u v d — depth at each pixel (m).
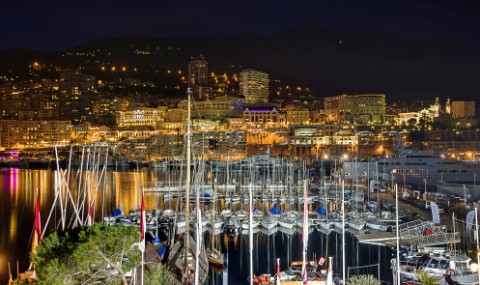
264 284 62.75
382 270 71.69
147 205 145.38
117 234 32.56
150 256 71.12
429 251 75.75
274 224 108.12
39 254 31.73
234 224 104.69
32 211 138.88
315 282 57.81
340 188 176.62
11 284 34.19
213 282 67.88
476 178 192.62
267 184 181.25
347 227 106.94
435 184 170.25
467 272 62.97
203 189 164.50
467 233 83.62
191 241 73.19
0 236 106.56
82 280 31.84
